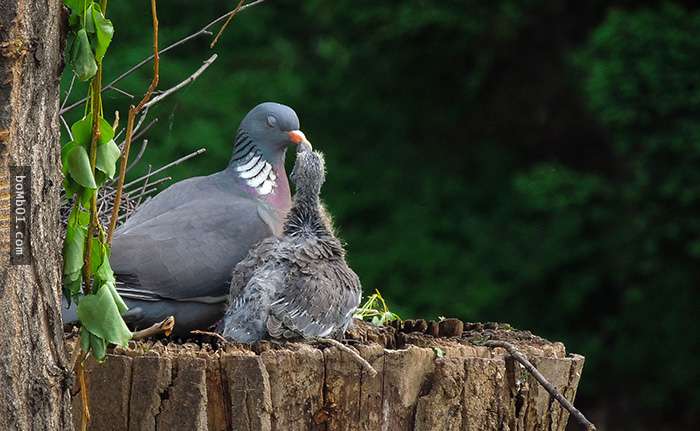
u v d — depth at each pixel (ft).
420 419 18.54
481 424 18.90
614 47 52.06
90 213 16.42
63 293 17.28
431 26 60.64
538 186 56.34
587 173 59.00
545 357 19.58
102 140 16.20
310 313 20.48
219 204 24.91
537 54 62.75
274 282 20.48
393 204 60.85
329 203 59.98
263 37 60.90
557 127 63.00
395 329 22.35
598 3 60.18
